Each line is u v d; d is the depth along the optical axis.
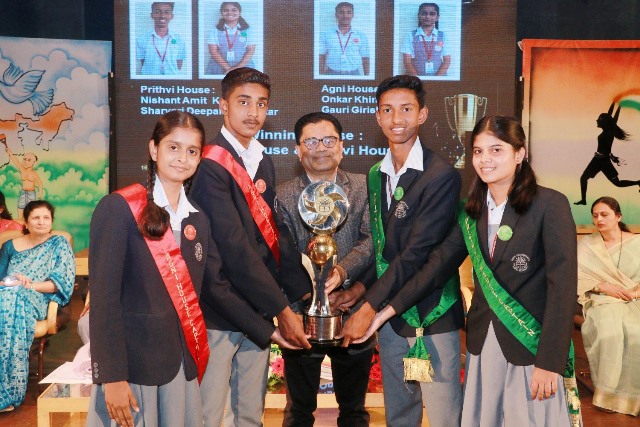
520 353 2.46
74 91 5.17
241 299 2.62
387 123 2.74
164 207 2.35
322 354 3.06
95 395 2.29
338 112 5.02
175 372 2.31
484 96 5.04
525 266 2.45
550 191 2.47
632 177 5.26
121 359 2.20
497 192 2.51
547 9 5.39
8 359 4.15
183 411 2.35
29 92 5.14
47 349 5.10
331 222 2.74
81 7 5.29
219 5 4.94
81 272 4.98
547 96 5.21
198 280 2.41
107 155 5.22
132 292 2.27
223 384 2.67
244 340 2.78
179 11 4.93
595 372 4.26
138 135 5.00
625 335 4.18
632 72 5.20
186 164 2.31
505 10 5.00
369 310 2.62
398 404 2.85
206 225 2.48
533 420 2.46
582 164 5.25
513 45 5.02
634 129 5.24
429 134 5.06
